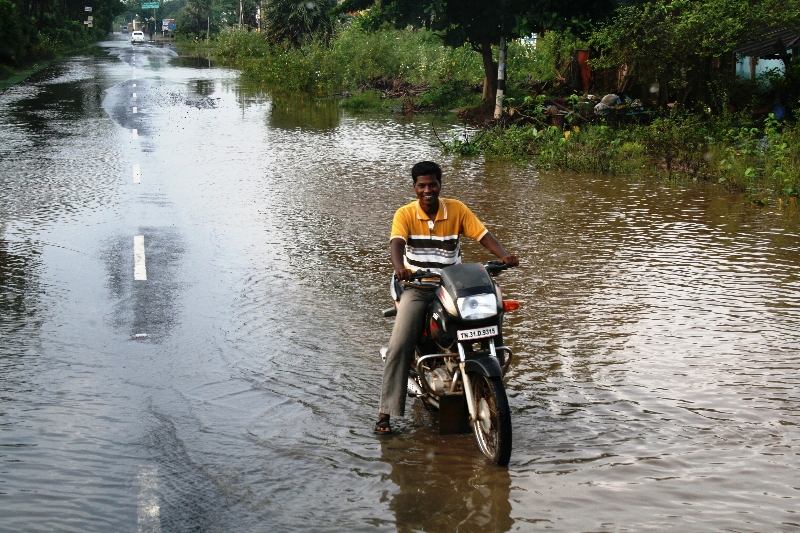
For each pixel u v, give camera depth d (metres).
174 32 128.38
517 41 33.75
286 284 8.03
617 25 20.72
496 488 4.22
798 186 12.48
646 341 6.46
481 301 4.49
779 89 20.86
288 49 50.47
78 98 28.64
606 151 16.38
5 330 6.61
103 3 127.00
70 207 11.35
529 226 10.55
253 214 11.16
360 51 36.84
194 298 7.56
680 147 16.39
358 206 11.76
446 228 4.94
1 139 18.16
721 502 4.08
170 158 16.09
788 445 4.73
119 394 5.42
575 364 5.99
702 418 5.10
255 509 4.00
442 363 4.96
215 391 5.50
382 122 24.12
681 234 10.13
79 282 7.97
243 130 21.17
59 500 4.05
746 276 8.30
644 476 4.36
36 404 5.22
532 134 17.66
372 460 4.55
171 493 4.14
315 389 5.56
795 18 20.06
